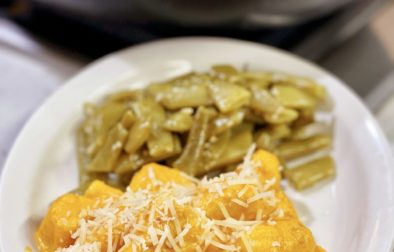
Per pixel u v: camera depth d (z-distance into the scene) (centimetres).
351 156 31
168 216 25
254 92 31
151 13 33
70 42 39
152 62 34
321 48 39
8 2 41
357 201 29
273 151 31
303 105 31
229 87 30
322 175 30
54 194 29
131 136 29
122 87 33
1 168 32
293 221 25
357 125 31
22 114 35
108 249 24
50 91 36
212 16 33
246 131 31
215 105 30
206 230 24
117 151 29
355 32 40
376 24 41
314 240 26
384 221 27
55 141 31
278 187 28
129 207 26
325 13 37
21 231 26
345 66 38
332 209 29
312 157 31
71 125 31
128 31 39
